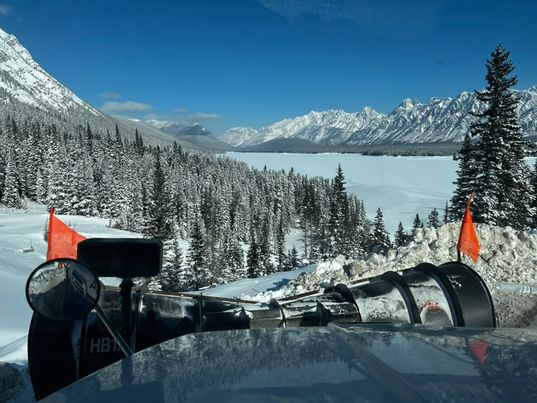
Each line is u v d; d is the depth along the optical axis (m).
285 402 1.22
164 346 1.73
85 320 2.71
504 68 30.48
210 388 1.32
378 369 1.46
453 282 3.04
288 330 1.97
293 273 17.28
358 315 2.99
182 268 63.88
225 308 3.21
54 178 105.00
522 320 8.00
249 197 154.50
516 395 1.27
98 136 177.00
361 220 120.44
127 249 2.58
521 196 32.62
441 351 1.65
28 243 62.31
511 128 30.52
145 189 109.88
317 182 177.38
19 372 4.79
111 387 1.36
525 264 10.92
